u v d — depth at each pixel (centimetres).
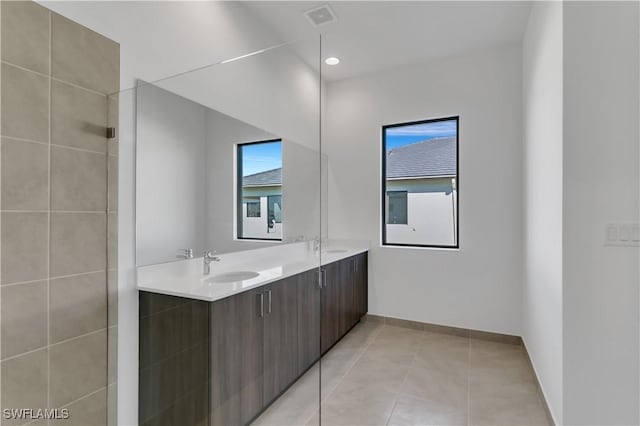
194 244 203
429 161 377
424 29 293
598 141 167
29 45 133
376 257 380
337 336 311
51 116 141
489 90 330
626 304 163
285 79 243
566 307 171
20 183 131
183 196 197
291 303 207
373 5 258
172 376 169
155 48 187
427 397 227
